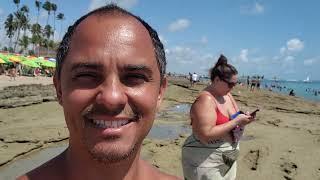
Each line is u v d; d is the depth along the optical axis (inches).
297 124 159.2
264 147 97.9
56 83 13.8
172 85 346.6
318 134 127.2
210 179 35.6
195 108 35.9
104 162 12.1
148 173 15.0
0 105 155.4
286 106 256.8
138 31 12.7
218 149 35.7
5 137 96.6
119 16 12.6
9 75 418.6
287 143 105.6
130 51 12.3
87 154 12.5
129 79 12.4
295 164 82.2
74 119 12.4
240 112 37.9
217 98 36.7
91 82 12.1
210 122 34.9
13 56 446.3
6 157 79.5
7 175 70.9
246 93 352.5
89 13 13.0
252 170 77.5
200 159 35.8
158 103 14.2
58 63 13.3
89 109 12.1
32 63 436.8
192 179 36.4
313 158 88.4
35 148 89.7
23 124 123.0
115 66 12.1
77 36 12.5
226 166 36.5
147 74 12.7
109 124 12.1
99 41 12.1
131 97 12.3
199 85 394.3
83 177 12.8
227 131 35.3
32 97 187.8
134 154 13.1
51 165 14.0
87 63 12.0
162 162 80.8
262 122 156.3
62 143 96.7
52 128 110.4
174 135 115.2
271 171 77.2
